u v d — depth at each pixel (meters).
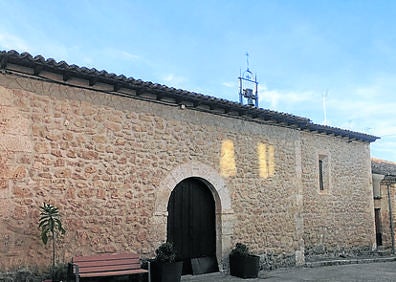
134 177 7.09
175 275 6.68
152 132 7.44
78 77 6.51
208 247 8.27
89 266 6.15
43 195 6.09
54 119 6.35
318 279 7.81
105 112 6.91
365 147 12.87
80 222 6.41
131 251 6.89
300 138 10.73
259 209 8.95
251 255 8.09
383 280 7.78
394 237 13.38
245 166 8.84
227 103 8.16
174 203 7.90
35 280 5.87
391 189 13.68
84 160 6.57
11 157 5.88
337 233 11.40
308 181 10.80
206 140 8.23
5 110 5.91
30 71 6.16
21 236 5.83
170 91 7.34
